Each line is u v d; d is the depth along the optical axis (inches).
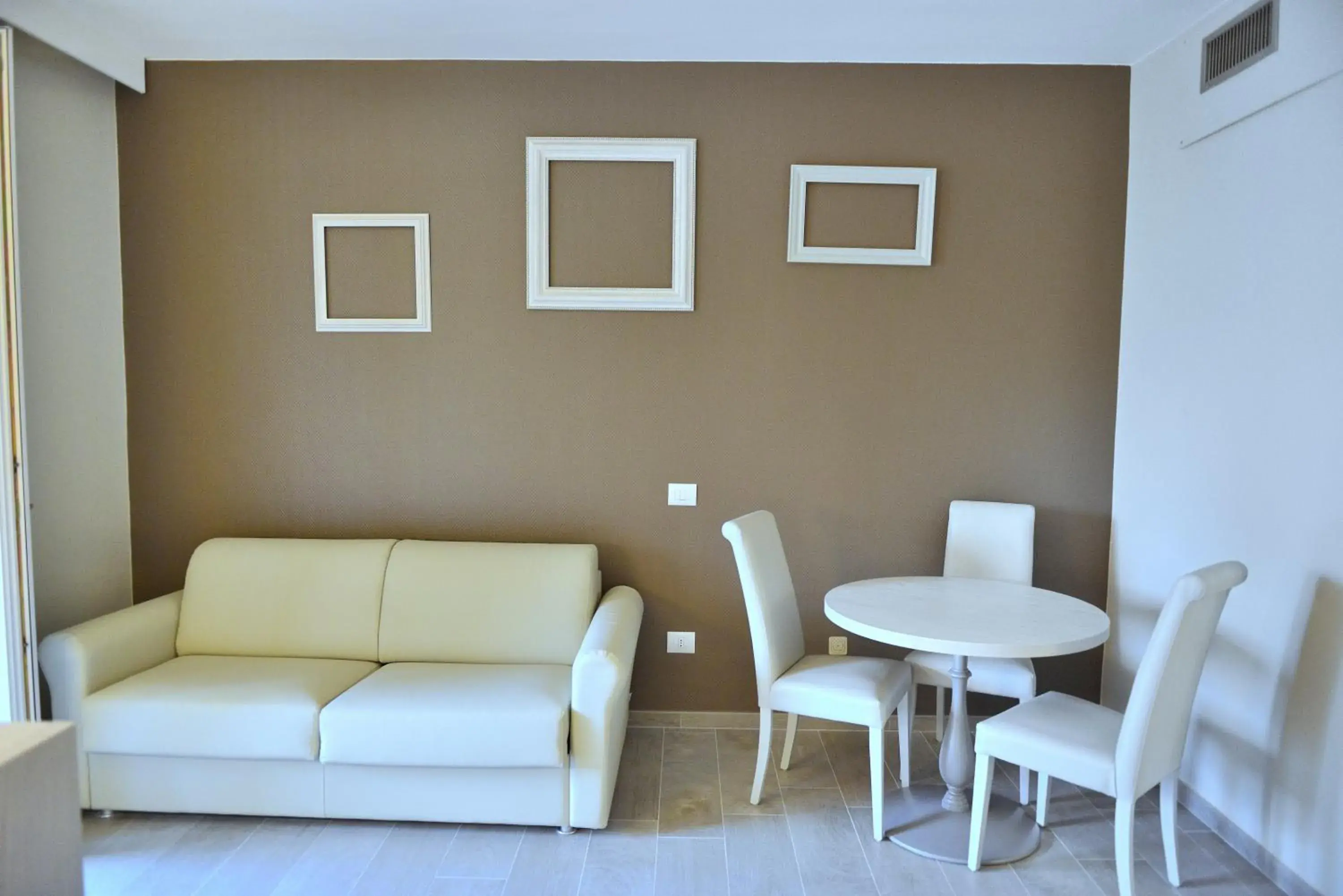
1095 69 119.2
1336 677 81.2
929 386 123.0
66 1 100.5
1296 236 86.7
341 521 125.9
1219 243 99.5
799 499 124.5
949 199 120.7
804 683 100.1
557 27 108.5
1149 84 115.0
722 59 118.7
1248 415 94.0
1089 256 121.2
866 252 120.3
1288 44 86.6
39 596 109.8
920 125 120.1
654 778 110.5
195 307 123.2
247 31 110.1
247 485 125.5
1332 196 82.0
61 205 111.8
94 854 91.4
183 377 124.1
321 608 114.0
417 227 121.1
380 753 92.7
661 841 95.4
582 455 124.6
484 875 88.5
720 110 120.1
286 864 90.0
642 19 105.7
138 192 121.8
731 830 97.8
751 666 126.7
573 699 93.7
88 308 117.1
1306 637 85.0
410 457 124.9
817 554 125.2
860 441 123.6
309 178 121.4
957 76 119.6
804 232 121.0
